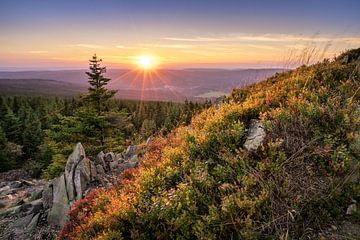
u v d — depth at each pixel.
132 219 5.54
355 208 4.48
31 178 42.09
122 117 26.59
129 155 14.49
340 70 10.02
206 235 4.40
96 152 24.09
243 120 7.97
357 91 7.69
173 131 11.67
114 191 7.87
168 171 6.70
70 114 55.72
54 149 24.30
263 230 4.29
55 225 9.96
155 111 97.44
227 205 4.66
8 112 66.44
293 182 4.94
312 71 10.58
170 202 5.36
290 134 6.23
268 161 5.58
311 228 4.26
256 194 4.98
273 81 12.02
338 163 5.18
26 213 11.14
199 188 5.69
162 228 5.14
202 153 6.89
